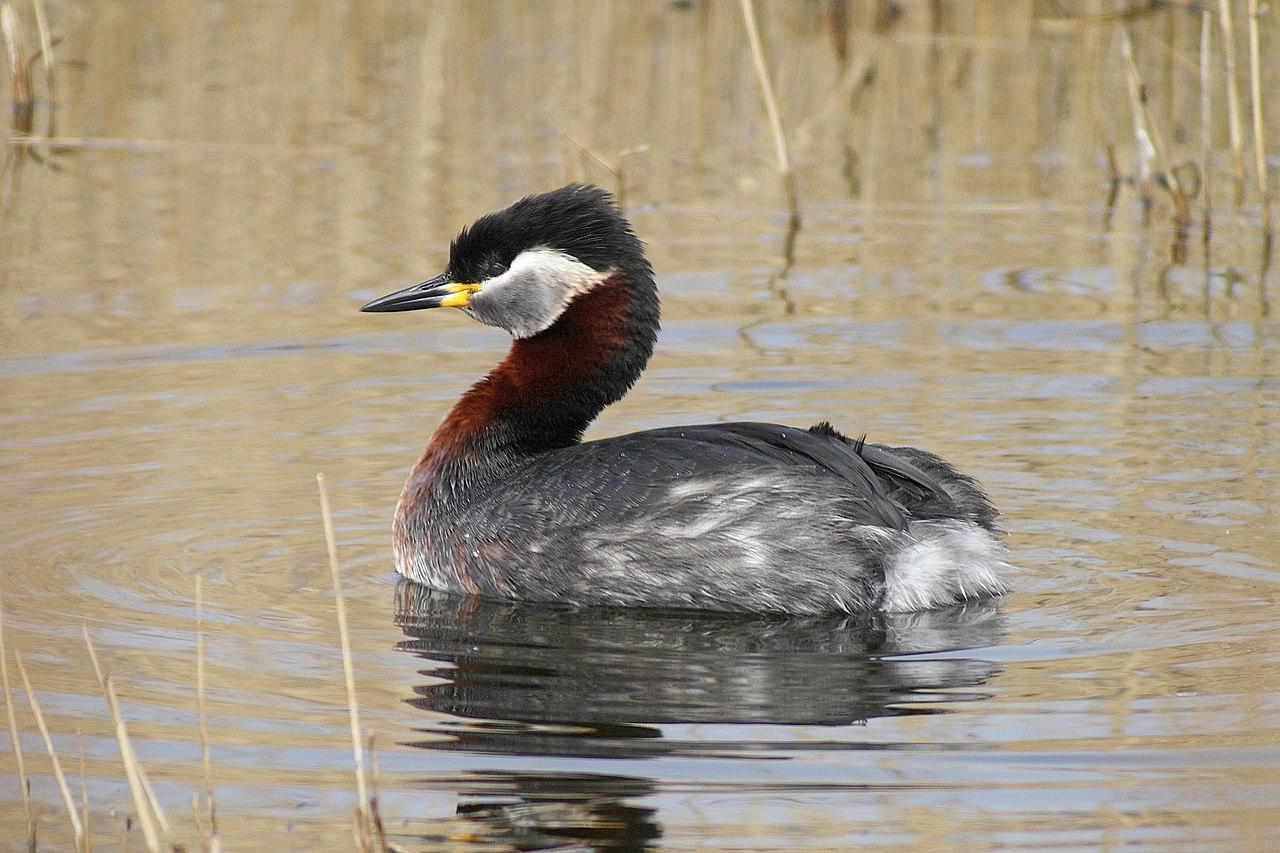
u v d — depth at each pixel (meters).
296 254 18.84
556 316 12.23
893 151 23.33
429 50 27.03
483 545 11.22
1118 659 9.76
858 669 9.69
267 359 15.99
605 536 10.90
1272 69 25.64
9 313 16.91
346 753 8.63
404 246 19.02
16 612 10.52
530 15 28.70
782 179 22.06
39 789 8.39
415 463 12.96
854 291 17.94
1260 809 7.91
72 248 18.94
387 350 16.44
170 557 11.58
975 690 9.35
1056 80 25.78
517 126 23.88
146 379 15.34
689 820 7.89
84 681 9.54
